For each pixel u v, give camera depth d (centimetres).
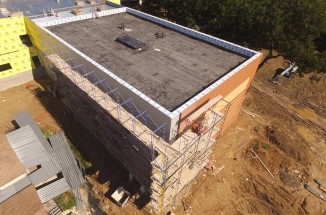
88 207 2267
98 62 2430
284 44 3462
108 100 2155
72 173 2309
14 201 1975
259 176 2611
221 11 3988
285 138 2988
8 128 3006
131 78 2209
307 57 3288
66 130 3003
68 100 3081
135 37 2981
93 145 2817
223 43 2797
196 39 3009
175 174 1964
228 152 2833
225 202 2364
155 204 1928
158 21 3366
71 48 2506
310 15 3378
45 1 4034
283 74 4141
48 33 2817
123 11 3738
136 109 2027
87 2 4119
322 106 3712
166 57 2573
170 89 2094
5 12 3556
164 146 1770
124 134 2041
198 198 2364
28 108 3322
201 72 2350
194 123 1920
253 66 2584
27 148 2445
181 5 4472
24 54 3575
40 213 1928
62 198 2295
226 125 3014
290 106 3638
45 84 3778
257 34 3750
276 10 3488
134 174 2244
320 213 2338
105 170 2562
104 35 3005
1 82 3541
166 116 1727
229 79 2177
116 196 2292
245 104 3600
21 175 2167
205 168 2627
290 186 2536
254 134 3084
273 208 2345
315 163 2803
